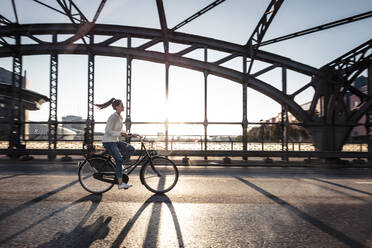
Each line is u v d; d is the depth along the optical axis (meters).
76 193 4.02
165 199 3.68
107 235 2.28
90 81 12.44
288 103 12.07
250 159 12.39
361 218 2.88
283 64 12.20
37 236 2.23
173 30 11.84
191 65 12.53
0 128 17.92
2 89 12.47
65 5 9.72
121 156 3.95
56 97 12.17
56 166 8.18
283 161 10.60
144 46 12.66
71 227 2.47
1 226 2.49
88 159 4.05
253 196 3.95
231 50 12.59
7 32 12.67
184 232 2.38
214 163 9.74
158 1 7.71
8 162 9.70
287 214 3.01
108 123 3.89
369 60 10.24
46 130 13.18
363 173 7.21
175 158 12.93
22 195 3.84
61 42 12.49
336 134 11.62
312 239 2.24
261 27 9.87
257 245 2.10
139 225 2.55
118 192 4.13
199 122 12.03
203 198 3.78
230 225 2.59
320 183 5.26
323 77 11.74
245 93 12.28
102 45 12.52
